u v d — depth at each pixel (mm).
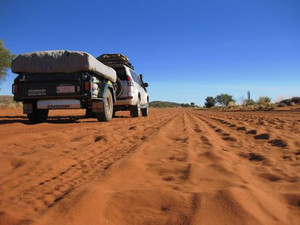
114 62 11586
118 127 6434
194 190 1896
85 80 7703
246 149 3684
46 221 1398
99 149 3639
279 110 21828
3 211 1516
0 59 24156
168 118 11484
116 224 1425
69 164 2816
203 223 1388
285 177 2285
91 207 1563
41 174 2432
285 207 1641
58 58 7566
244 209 1528
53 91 7758
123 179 2230
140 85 13570
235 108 34250
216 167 2531
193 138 4598
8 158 2900
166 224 1411
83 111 18266
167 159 2990
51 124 7527
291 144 3945
